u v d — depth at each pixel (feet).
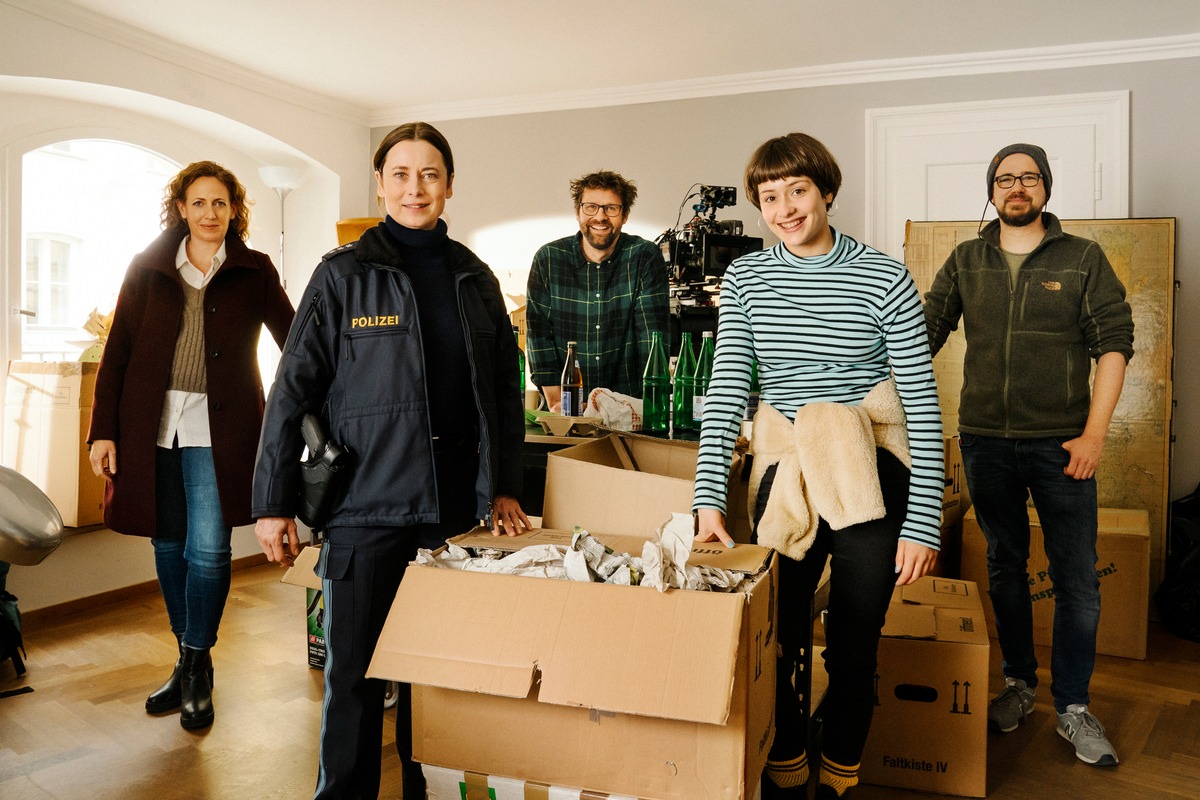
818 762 7.07
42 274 12.53
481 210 16.49
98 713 8.34
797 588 5.62
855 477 5.24
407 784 5.71
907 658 6.95
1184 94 12.57
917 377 5.34
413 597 4.33
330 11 11.60
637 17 11.85
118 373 8.12
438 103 16.31
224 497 7.95
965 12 11.62
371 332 5.25
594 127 15.65
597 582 4.27
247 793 6.79
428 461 5.28
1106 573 10.51
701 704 3.67
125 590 12.46
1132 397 12.21
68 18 11.42
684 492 5.49
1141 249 12.22
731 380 5.64
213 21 11.94
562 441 7.36
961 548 11.50
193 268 8.28
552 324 11.30
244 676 9.30
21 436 11.72
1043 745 7.80
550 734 4.17
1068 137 13.15
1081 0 11.14
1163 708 8.82
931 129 13.79
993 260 7.86
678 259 12.57
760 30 12.37
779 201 5.34
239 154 15.60
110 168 13.44
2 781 6.97
